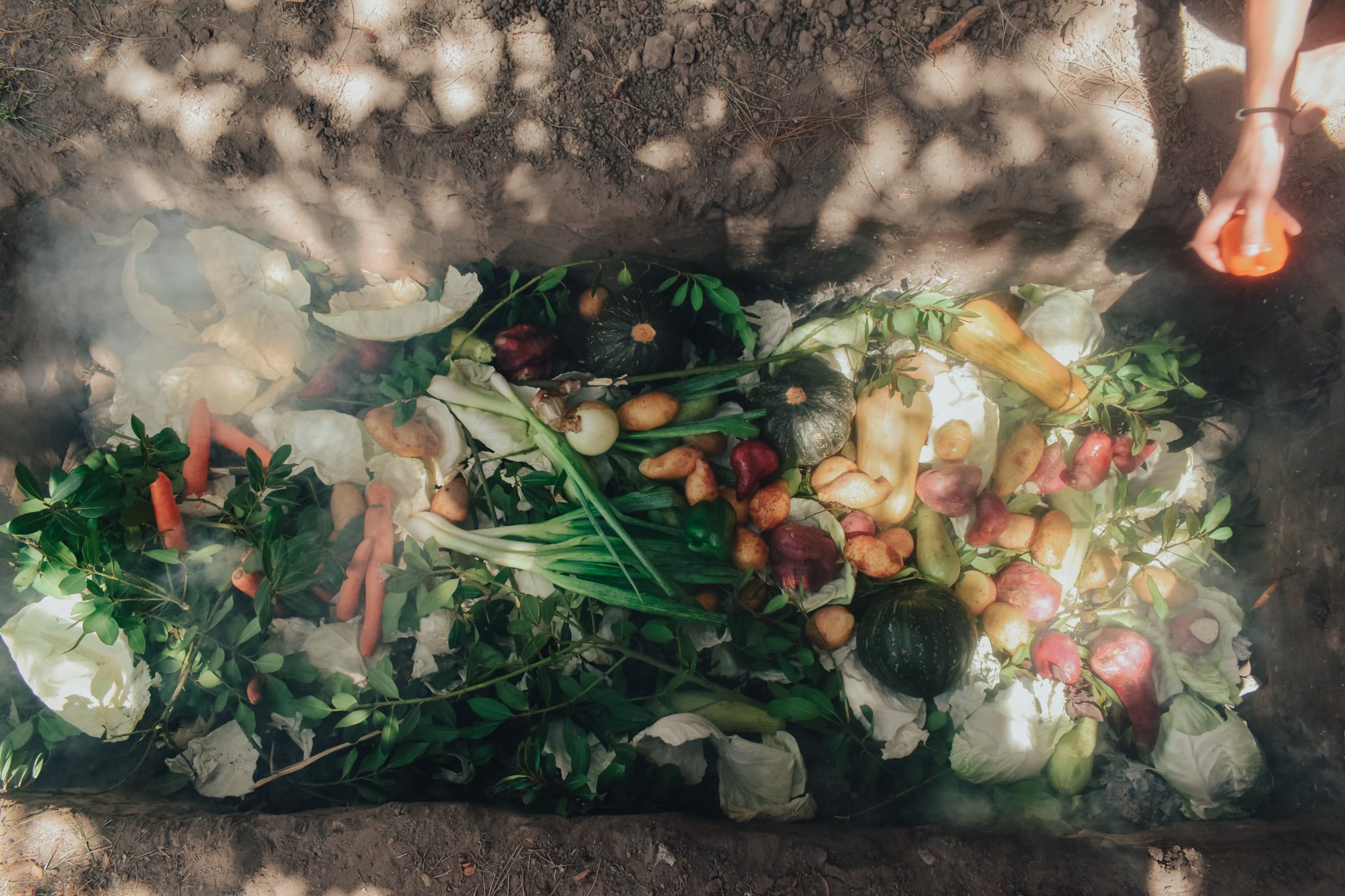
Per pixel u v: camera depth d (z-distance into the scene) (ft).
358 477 4.96
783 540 4.77
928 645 4.51
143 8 4.89
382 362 5.09
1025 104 4.69
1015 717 4.73
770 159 4.74
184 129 4.79
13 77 4.83
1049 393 4.97
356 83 4.81
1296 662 4.80
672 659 4.89
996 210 4.79
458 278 5.05
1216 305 5.20
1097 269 5.17
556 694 4.72
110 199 4.99
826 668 4.80
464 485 4.97
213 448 5.08
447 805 4.24
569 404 4.97
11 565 4.74
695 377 5.03
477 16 4.85
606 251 5.15
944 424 5.01
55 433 5.18
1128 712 4.83
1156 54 4.69
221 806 4.55
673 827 4.15
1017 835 4.19
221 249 5.12
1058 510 4.96
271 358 5.07
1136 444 4.81
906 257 5.18
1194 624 4.84
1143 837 4.30
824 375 4.97
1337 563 4.67
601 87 4.80
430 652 4.78
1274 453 5.05
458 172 4.78
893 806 4.80
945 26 4.77
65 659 4.40
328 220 5.12
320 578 4.68
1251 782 4.69
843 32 4.80
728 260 5.18
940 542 4.87
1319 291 4.72
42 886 4.10
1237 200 4.21
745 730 4.66
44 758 4.51
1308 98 4.49
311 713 4.31
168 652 4.34
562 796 4.41
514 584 4.80
